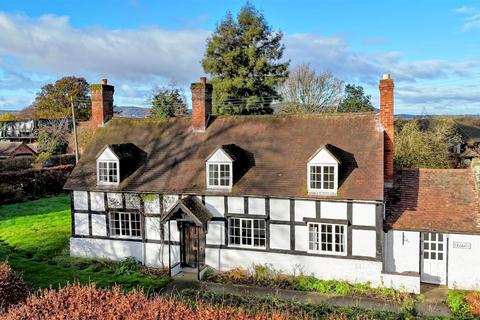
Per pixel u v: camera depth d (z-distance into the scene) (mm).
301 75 52062
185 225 21234
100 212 22688
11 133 76750
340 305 16703
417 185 20578
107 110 26516
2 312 11633
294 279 19203
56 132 58344
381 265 18484
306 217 19406
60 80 87625
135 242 22172
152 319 10016
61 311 10422
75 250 23172
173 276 20250
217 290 18484
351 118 21781
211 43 48750
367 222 18625
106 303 11008
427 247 19000
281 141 22047
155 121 25422
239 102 47844
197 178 21562
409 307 15992
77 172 23734
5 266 14719
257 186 20266
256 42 48438
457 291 17828
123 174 22781
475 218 18469
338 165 19000
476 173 20047
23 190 39000
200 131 23906
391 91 20469
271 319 10844
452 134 39062
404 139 33625
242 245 20547
